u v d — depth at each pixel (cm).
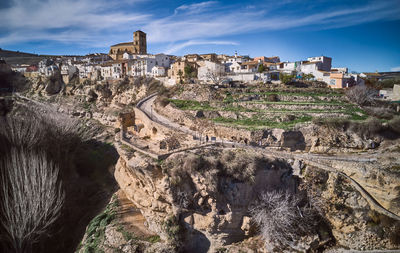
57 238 3434
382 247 2616
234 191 2802
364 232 2706
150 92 7650
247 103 4891
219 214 2781
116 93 8844
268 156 3134
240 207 2844
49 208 3294
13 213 2917
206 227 2773
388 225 2642
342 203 2858
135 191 3434
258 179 2914
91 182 4766
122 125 5784
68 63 11706
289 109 4638
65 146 4997
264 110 4569
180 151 3083
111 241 2945
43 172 3409
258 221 2783
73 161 5262
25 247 2931
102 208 3897
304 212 2873
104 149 6162
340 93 5734
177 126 4259
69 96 10038
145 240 2911
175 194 2727
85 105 9025
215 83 6225
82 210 3962
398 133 3628
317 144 3544
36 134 4450
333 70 8344
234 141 3597
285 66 8400
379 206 2736
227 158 2906
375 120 3747
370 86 6550
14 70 13312
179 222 2836
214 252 2847
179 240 2766
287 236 2766
